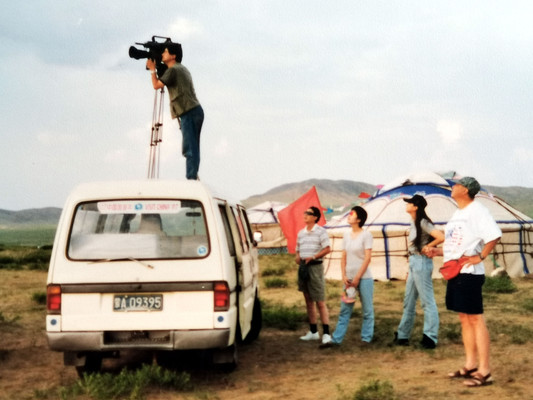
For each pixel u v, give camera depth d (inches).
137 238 227.8
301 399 213.5
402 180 765.3
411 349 298.5
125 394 222.8
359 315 427.8
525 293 546.6
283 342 334.0
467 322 231.3
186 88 322.7
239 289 247.3
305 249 316.8
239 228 278.2
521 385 221.1
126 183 235.0
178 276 221.9
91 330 220.4
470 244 220.5
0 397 226.2
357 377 246.5
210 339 219.3
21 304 510.9
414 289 305.1
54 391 232.1
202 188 233.3
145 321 220.7
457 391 214.1
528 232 752.3
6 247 1715.1
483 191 795.4
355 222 312.0
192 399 216.8
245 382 243.4
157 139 314.8
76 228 229.0
